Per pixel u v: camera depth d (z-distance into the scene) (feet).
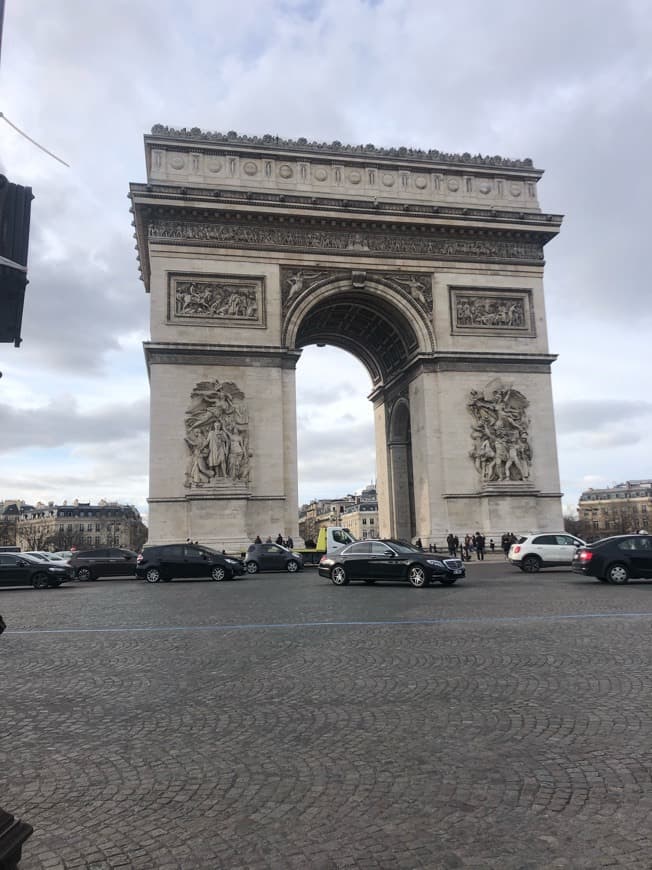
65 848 23.98
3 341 20.47
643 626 70.03
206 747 34.65
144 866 22.65
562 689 44.68
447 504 214.69
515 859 22.65
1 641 70.33
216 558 160.56
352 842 24.06
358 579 132.77
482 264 230.27
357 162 226.99
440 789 28.55
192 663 55.88
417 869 22.12
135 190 205.67
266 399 207.51
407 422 261.03
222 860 22.95
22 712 42.24
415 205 222.89
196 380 203.82
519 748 33.45
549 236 234.58
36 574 159.43
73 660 58.85
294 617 83.10
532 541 167.32
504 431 220.64
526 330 230.07
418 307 223.92
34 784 30.12
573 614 80.69
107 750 34.55
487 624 73.67
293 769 31.24
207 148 217.36
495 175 236.02
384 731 36.68
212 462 198.29
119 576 191.62
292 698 44.04
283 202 214.48
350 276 220.84
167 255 208.74
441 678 48.57
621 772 29.94
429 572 125.29
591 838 23.98
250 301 212.64
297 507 206.90
